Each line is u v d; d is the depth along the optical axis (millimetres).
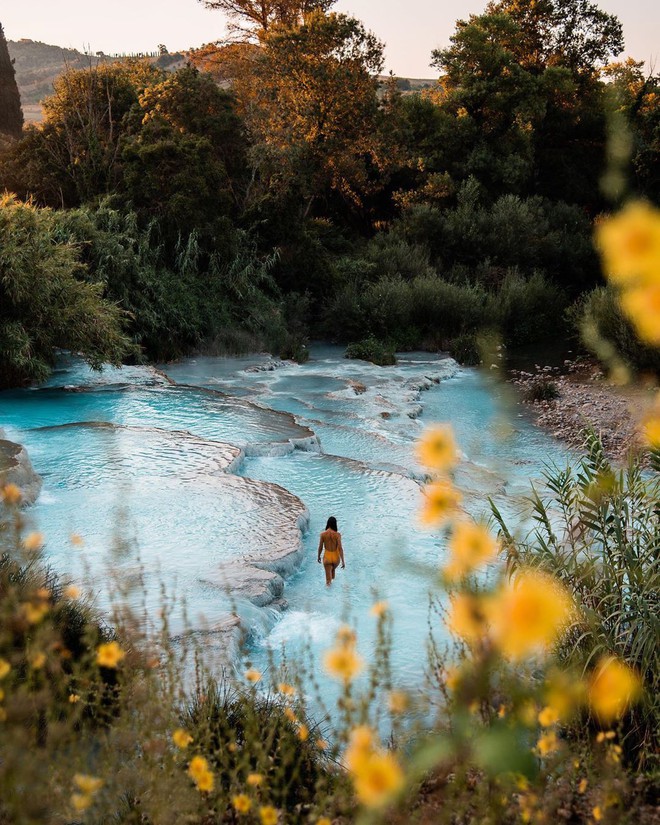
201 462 13914
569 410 20828
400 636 7840
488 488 11539
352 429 17703
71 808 2877
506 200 40250
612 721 4199
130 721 3635
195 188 29281
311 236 34812
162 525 10859
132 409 18484
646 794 3525
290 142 36156
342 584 9641
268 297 30875
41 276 20141
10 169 32438
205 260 30094
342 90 38875
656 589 5539
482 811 2512
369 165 42906
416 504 12633
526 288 34031
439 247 39000
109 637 5941
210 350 27406
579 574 5551
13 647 3805
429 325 32375
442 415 20500
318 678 6805
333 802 3145
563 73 45062
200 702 4590
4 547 6320
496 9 50281
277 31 41281
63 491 12117
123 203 29281
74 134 33094
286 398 21094
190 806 3123
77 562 9094
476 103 44500
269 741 3668
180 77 36094
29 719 3393
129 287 25938
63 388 20438
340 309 31531
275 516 11461
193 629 7406
